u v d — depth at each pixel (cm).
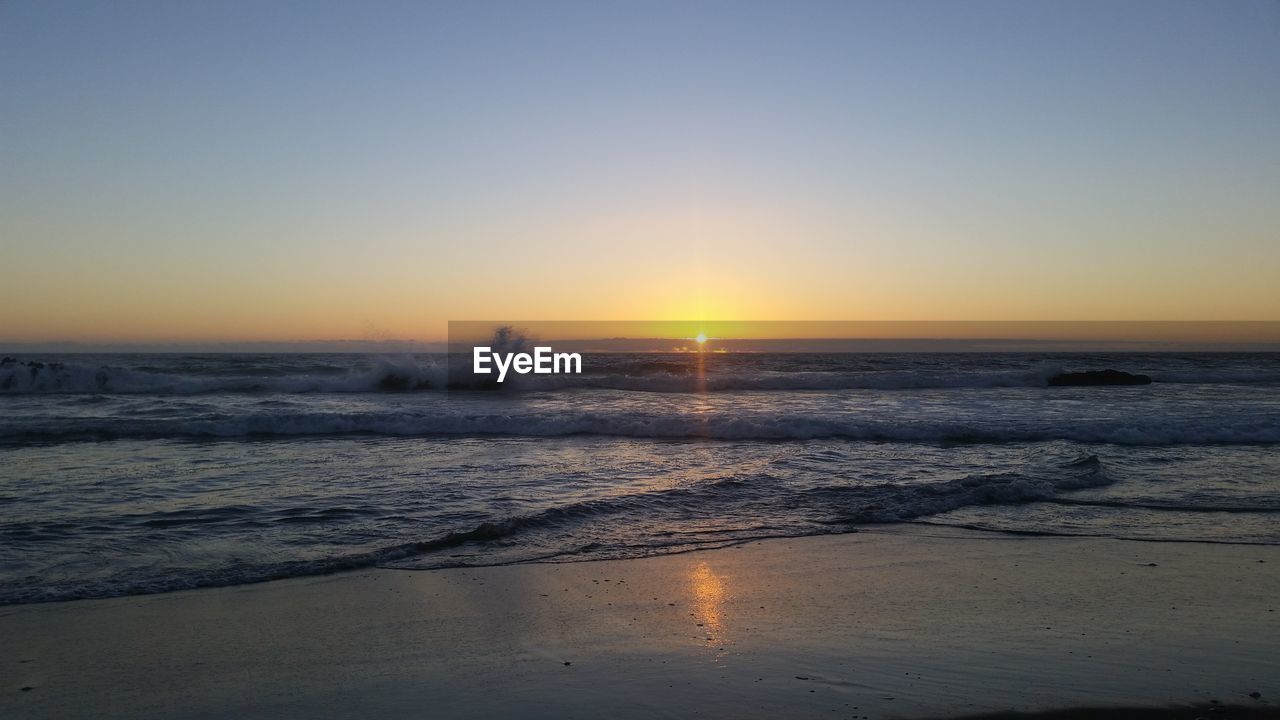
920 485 930
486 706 375
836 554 667
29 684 398
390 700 382
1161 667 421
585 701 381
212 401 1967
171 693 389
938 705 375
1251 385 2784
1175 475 1020
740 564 636
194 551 643
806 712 367
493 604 533
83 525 719
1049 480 961
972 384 2691
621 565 629
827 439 1377
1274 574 609
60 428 1369
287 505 811
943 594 560
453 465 1073
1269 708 370
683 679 408
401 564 622
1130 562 643
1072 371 2792
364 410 1758
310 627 486
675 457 1163
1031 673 414
